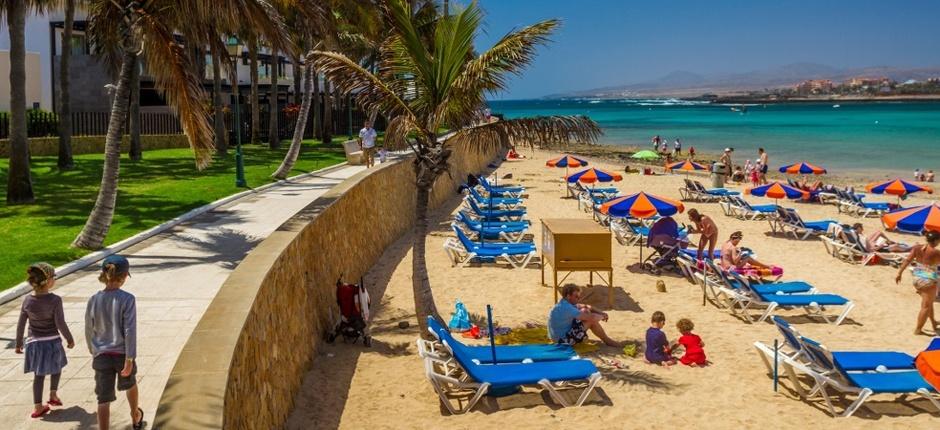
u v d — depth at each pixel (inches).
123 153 1235.9
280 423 321.7
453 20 456.8
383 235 736.3
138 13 488.7
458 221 805.2
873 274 643.5
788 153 2269.9
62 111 929.5
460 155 1397.6
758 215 967.6
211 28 844.6
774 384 378.0
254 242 510.0
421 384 382.3
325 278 478.6
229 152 1312.7
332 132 1990.7
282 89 2094.0
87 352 295.4
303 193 770.8
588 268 524.4
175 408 201.5
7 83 1405.0
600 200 1003.9
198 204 666.8
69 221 573.3
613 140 3117.6
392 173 803.4
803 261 701.3
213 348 239.8
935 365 293.1
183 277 412.2
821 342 456.1
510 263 652.1
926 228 648.4
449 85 469.4
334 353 429.4
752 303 536.4
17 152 653.9
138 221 577.0
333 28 957.8
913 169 1782.7
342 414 345.7
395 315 508.7
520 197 1165.1
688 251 659.4
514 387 374.3
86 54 1472.7
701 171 1732.3
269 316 320.5
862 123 4173.2
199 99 519.5
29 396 254.7
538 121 461.7
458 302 494.0
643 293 569.6
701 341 426.0
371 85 466.9
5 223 560.4
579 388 377.4
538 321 496.4
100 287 388.8
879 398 364.5
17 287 371.6
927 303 464.8
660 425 335.6
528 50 444.8
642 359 422.6
